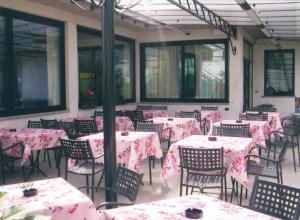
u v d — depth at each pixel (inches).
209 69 390.6
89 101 321.7
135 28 390.6
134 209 83.6
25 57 262.1
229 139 182.2
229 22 319.3
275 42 396.8
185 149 144.6
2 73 243.1
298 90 450.3
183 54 398.9
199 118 308.2
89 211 92.5
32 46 267.9
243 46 390.6
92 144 179.8
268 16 280.8
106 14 133.1
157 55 410.3
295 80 450.0
